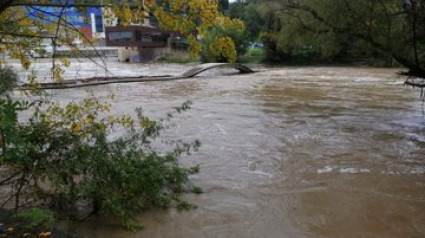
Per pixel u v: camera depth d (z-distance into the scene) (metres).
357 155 8.30
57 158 4.88
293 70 34.44
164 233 4.98
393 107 14.28
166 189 6.20
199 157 8.18
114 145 5.65
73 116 5.57
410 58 9.39
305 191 6.36
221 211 5.62
